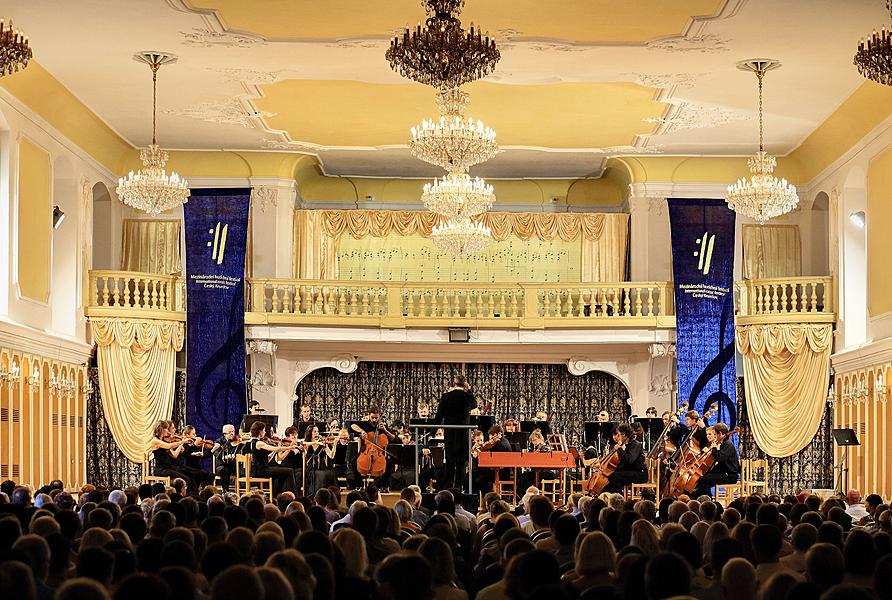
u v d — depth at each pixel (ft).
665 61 62.34
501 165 87.71
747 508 34.09
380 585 18.42
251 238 82.89
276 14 55.11
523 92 69.77
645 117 74.54
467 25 56.75
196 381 76.43
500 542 24.30
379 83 67.77
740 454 80.59
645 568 16.39
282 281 80.48
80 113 71.10
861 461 71.05
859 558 19.70
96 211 80.84
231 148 82.38
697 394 77.82
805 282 77.56
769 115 73.00
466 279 89.76
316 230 88.17
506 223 89.30
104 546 21.30
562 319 81.41
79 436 72.79
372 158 85.81
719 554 20.04
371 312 82.17
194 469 64.85
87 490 40.86
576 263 89.35
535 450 65.21
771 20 55.11
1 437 60.23
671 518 32.65
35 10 53.93
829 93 67.36
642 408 83.87
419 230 89.04
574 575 20.66
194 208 77.77
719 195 83.82
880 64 42.73
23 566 14.51
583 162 86.53
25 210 64.23
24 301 63.77
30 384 63.98
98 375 74.74
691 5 53.47
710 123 75.20
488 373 87.61
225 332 76.95
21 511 29.94
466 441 64.03
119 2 53.01
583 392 87.35
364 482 65.41
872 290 69.46
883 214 67.62
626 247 87.86
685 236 79.25
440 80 44.78
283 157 83.25
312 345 84.02
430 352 85.10
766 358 78.18
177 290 79.56
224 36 58.23
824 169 79.00
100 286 77.66
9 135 61.72
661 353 80.74
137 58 61.72
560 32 57.77
